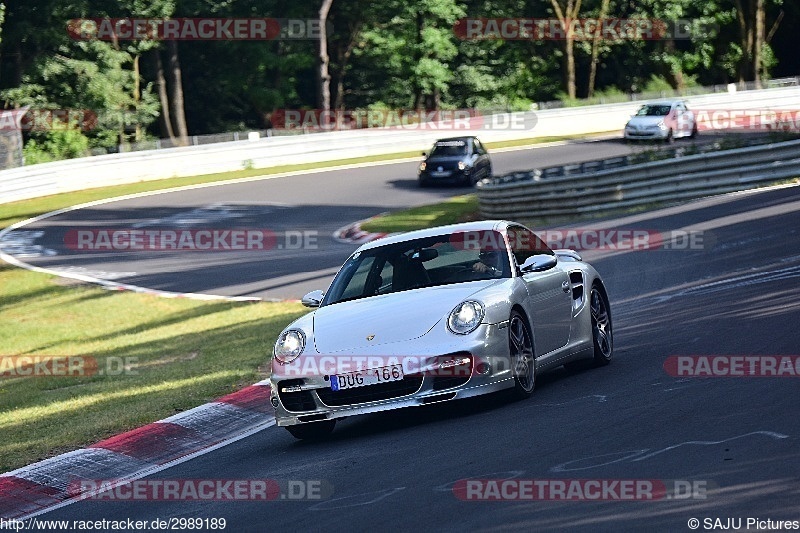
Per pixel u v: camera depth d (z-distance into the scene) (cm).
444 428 1493
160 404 2023
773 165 4747
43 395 2553
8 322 4109
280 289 4116
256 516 1152
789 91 10444
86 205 7325
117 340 3478
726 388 1515
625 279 3091
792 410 1314
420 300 1617
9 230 6488
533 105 10044
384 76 12900
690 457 1141
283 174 8394
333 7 12300
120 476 1566
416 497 1120
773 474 1039
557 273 1833
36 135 10019
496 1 12912
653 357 1908
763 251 3094
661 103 8469
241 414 1903
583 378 1800
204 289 4341
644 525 933
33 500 1445
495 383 1551
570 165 5409
